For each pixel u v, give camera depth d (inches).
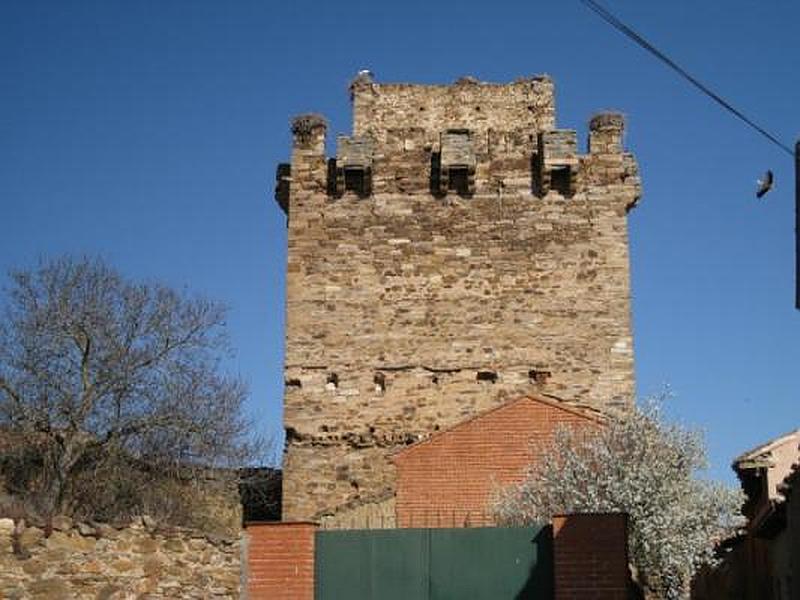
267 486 1487.5
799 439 1328.7
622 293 1496.1
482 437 1286.9
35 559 708.7
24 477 1300.4
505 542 826.8
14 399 1334.9
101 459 1325.0
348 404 1473.9
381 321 1498.5
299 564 822.5
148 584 764.6
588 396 1466.5
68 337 1385.3
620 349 1481.3
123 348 1391.5
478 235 1519.4
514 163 1540.4
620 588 796.0
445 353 1486.2
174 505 1306.6
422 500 1274.6
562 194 1526.8
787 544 1058.1
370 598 827.4
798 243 713.6
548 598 812.6
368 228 1525.6
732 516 1110.4
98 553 742.5
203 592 796.6
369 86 1683.1
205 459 1395.2
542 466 1163.3
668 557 1039.0
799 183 702.5
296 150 1550.2
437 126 1669.5
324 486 1446.9
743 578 1444.4
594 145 1539.1
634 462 1101.7
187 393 1406.3
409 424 1466.5
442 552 829.8
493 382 1475.1
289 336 1496.1
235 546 823.7
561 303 1497.3
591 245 1512.1
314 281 1513.3
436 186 1536.7
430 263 1514.5
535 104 1670.8
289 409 1473.9
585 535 807.1
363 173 1529.3
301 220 1530.5
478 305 1498.5
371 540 834.8
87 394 1348.4
